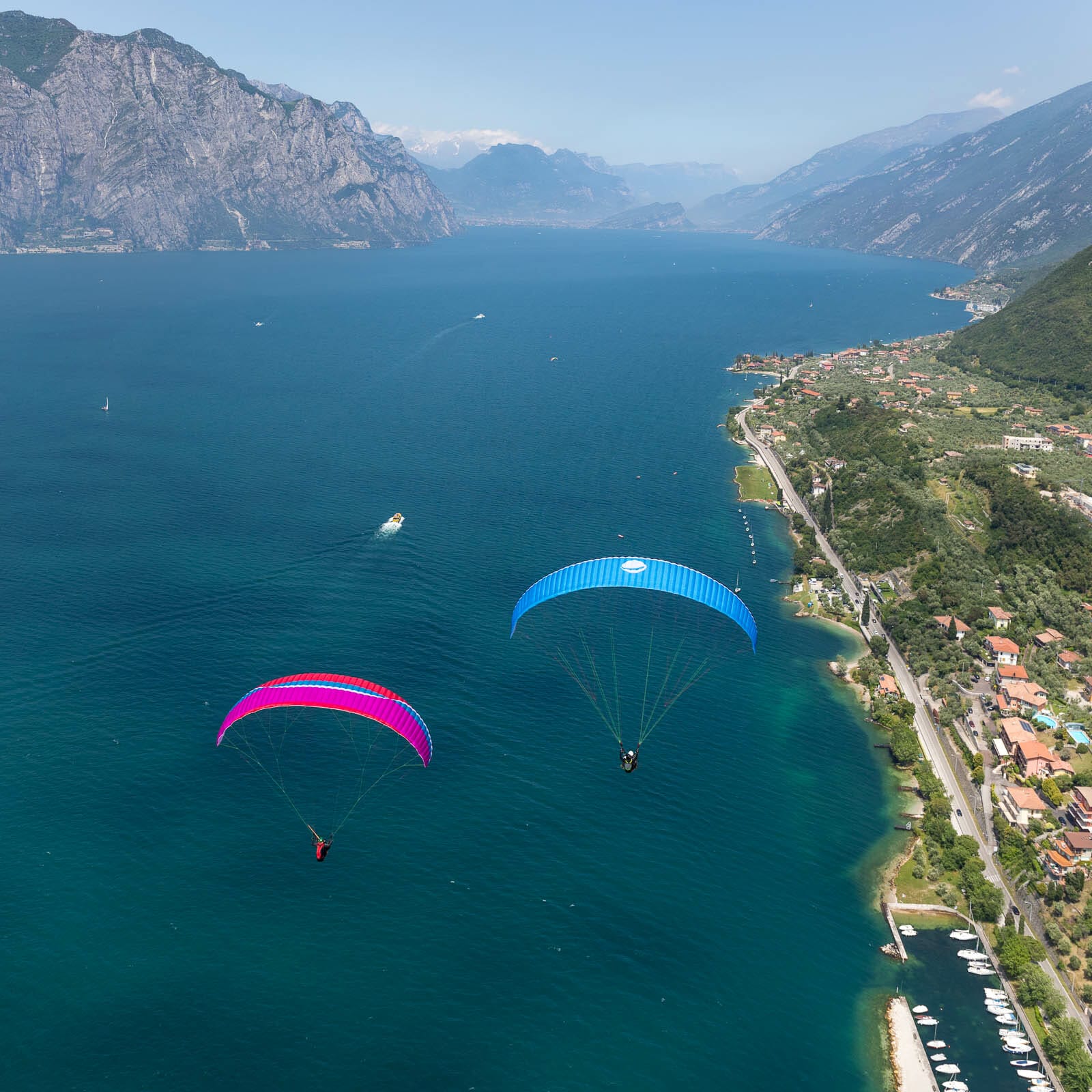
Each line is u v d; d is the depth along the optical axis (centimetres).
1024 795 13700
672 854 12388
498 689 15725
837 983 10781
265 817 12544
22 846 11812
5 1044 9419
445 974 10438
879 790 14162
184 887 11356
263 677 15575
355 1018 9888
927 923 11725
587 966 10662
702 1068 9644
